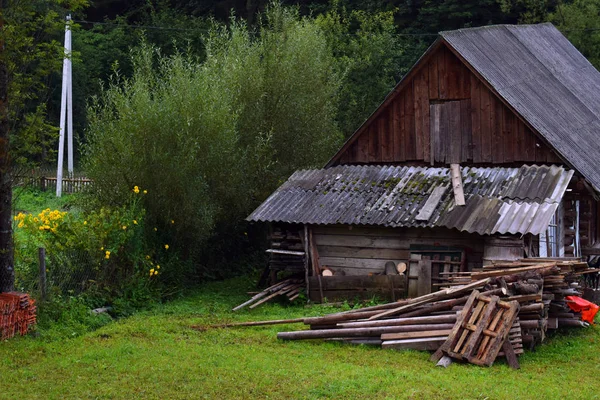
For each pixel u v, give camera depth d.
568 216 19.52
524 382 11.61
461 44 20.45
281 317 16.19
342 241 18.78
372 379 11.45
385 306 14.26
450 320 13.34
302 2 46.88
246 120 22.64
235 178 20.61
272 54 23.97
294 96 24.00
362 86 35.62
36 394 10.57
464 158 20.09
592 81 26.36
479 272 14.28
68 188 35.88
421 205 18.00
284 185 20.22
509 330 12.73
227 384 11.10
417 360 12.78
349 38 37.94
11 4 13.66
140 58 21.86
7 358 12.14
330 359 12.82
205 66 22.38
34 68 15.05
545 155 19.06
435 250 17.75
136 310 16.47
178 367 11.91
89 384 11.01
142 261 17.22
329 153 25.66
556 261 14.86
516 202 17.22
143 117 18.81
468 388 11.07
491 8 44.78
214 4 50.09
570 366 12.93
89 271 16.17
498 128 19.66
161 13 49.28
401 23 45.25
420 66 20.55
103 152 18.78
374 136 21.25
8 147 13.67
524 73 21.91
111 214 17.22
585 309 15.36
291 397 10.59
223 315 16.42
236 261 22.72
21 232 21.66
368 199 18.78
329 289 18.19
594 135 21.78
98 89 45.44
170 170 18.47
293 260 19.03
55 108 44.16
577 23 42.12
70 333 14.05
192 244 19.53
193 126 19.39
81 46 45.03
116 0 52.22
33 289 15.00
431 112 20.53
